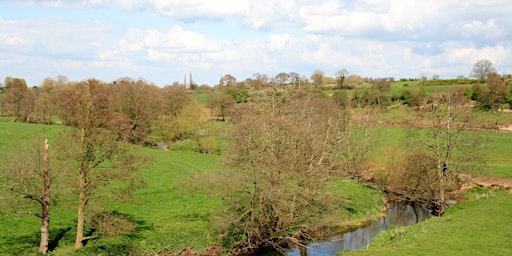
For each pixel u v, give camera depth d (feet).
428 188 167.43
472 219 113.39
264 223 115.24
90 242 103.35
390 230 116.78
